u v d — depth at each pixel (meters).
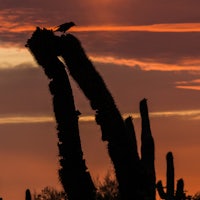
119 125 42.66
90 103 42.94
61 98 43.19
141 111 52.88
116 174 43.03
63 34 43.34
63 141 43.22
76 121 43.31
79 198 43.03
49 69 43.31
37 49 43.44
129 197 42.91
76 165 43.09
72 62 43.03
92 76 42.91
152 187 51.38
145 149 52.12
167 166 54.62
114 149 42.69
